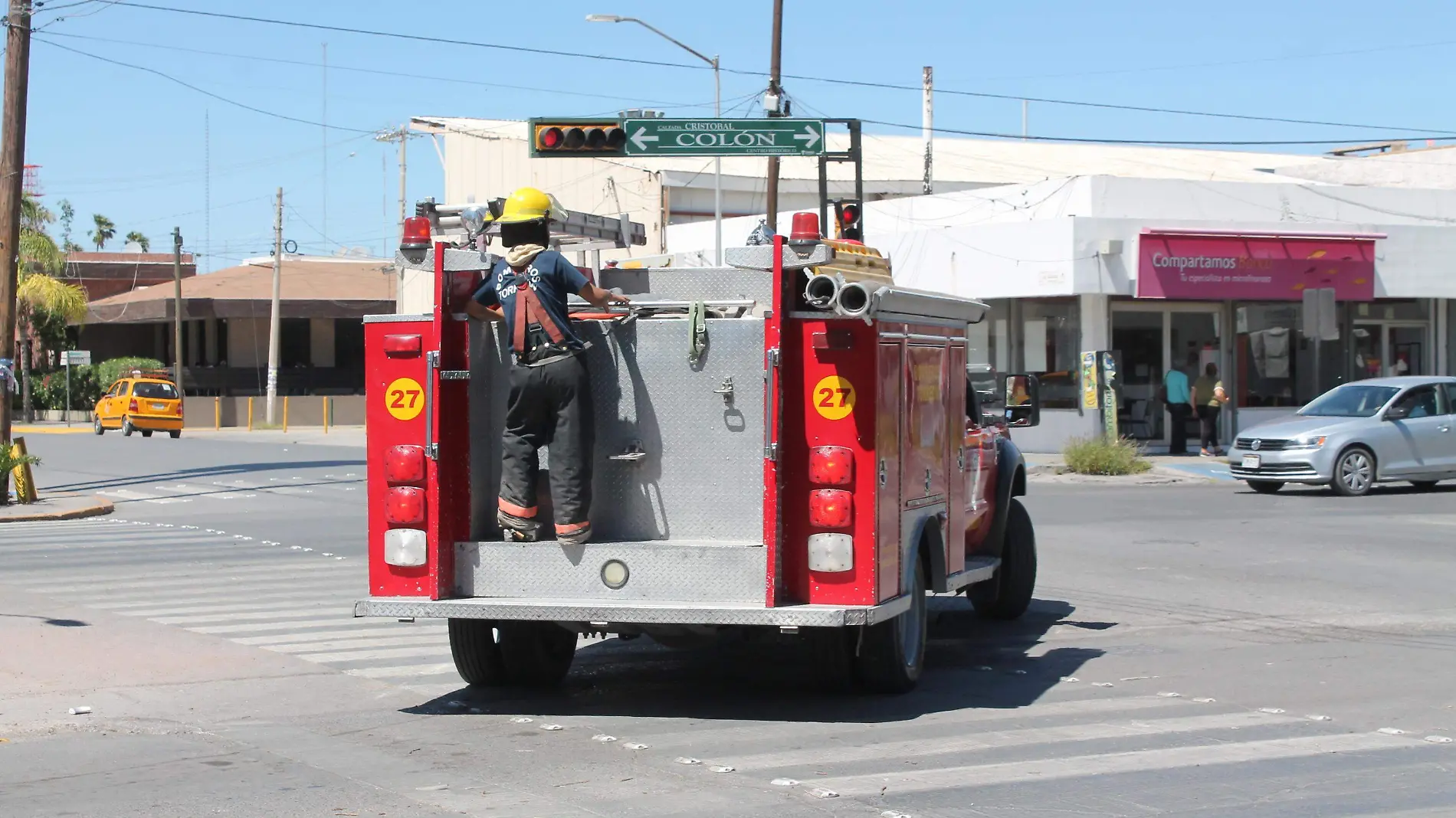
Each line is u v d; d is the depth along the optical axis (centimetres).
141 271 7644
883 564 798
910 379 852
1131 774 704
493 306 826
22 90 2298
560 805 650
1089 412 3088
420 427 826
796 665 1024
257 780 707
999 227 3209
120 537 1891
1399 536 1775
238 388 6009
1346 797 663
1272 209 3288
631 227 1058
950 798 658
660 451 824
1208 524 1925
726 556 788
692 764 727
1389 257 3291
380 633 1159
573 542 805
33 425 5922
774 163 2736
